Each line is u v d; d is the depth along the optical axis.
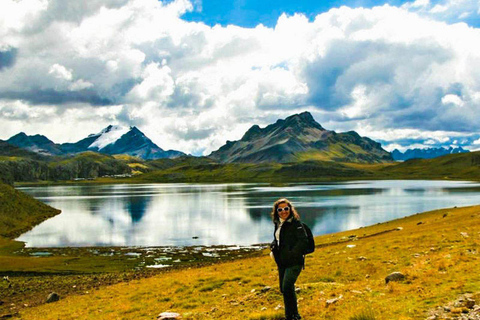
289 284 11.98
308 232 12.32
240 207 152.88
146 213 138.50
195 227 103.44
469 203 136.00
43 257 65.81
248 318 14.18
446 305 11.93
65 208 161.50
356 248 37.69
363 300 14.41
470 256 20.38
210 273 33.91
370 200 161.25
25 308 29.61
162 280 33.53
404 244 33.97
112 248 75.56
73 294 34.47
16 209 127.00
